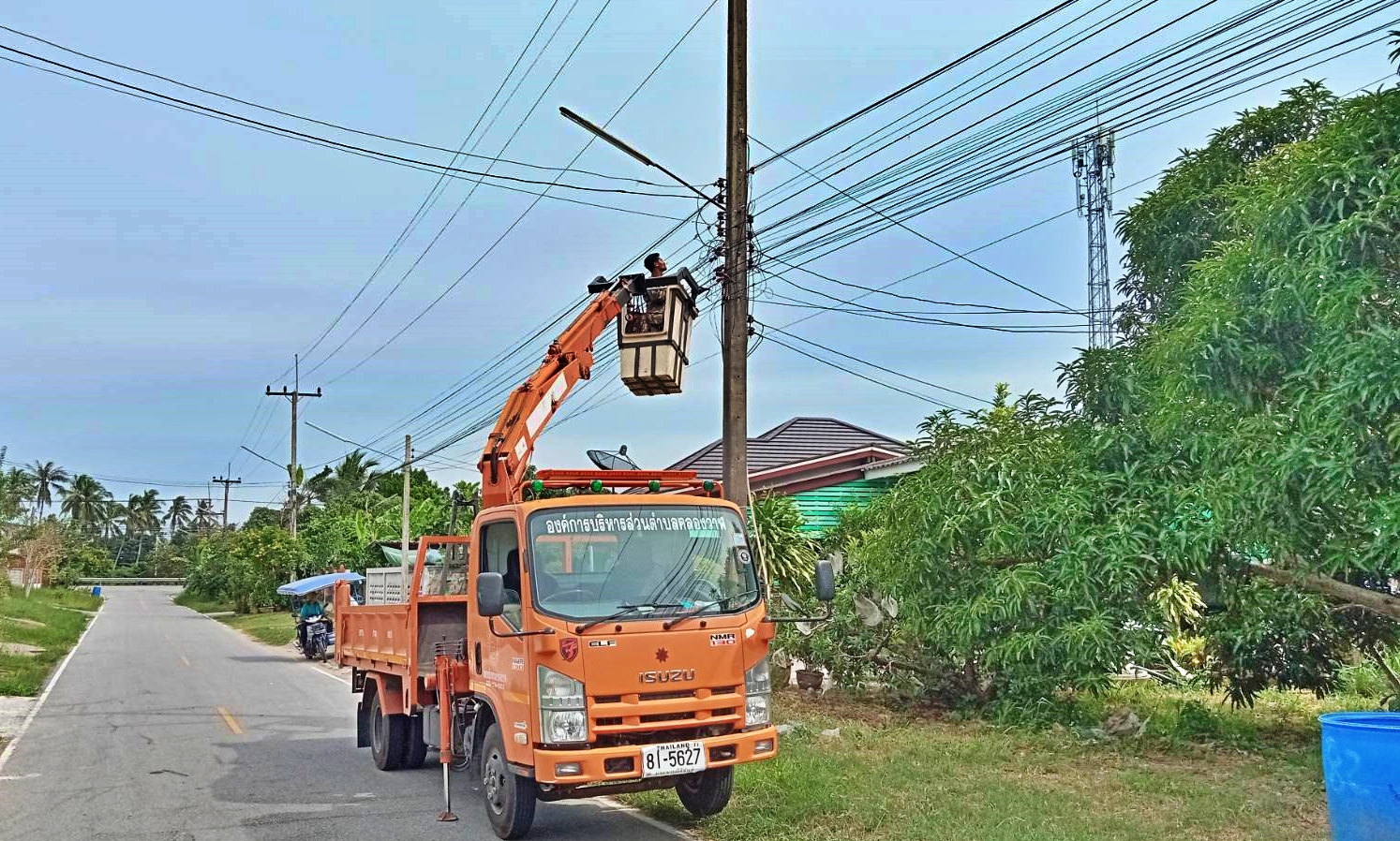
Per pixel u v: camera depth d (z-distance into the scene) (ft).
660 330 34.55
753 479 73.31
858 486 75.92
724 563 25.84
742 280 43.06
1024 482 37.29
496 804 25.95
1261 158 33.91
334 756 39.60
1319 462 24.82
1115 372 35.99
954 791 28.63
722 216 44.16
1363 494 25.23
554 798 24.31
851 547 50.19
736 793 29.25
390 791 32.30
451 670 29.17
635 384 34.71
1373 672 43.42
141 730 46.96
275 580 173.37
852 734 38.14
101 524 407.23
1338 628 36.91
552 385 32.17
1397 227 24.45
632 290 35.53
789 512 54.90
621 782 23.75
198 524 453.99
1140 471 34.71
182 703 57.62
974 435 41.06
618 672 23.32
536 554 24.25
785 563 52.85
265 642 113.60
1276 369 28.76
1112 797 27.86
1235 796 27.14
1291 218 26.30
